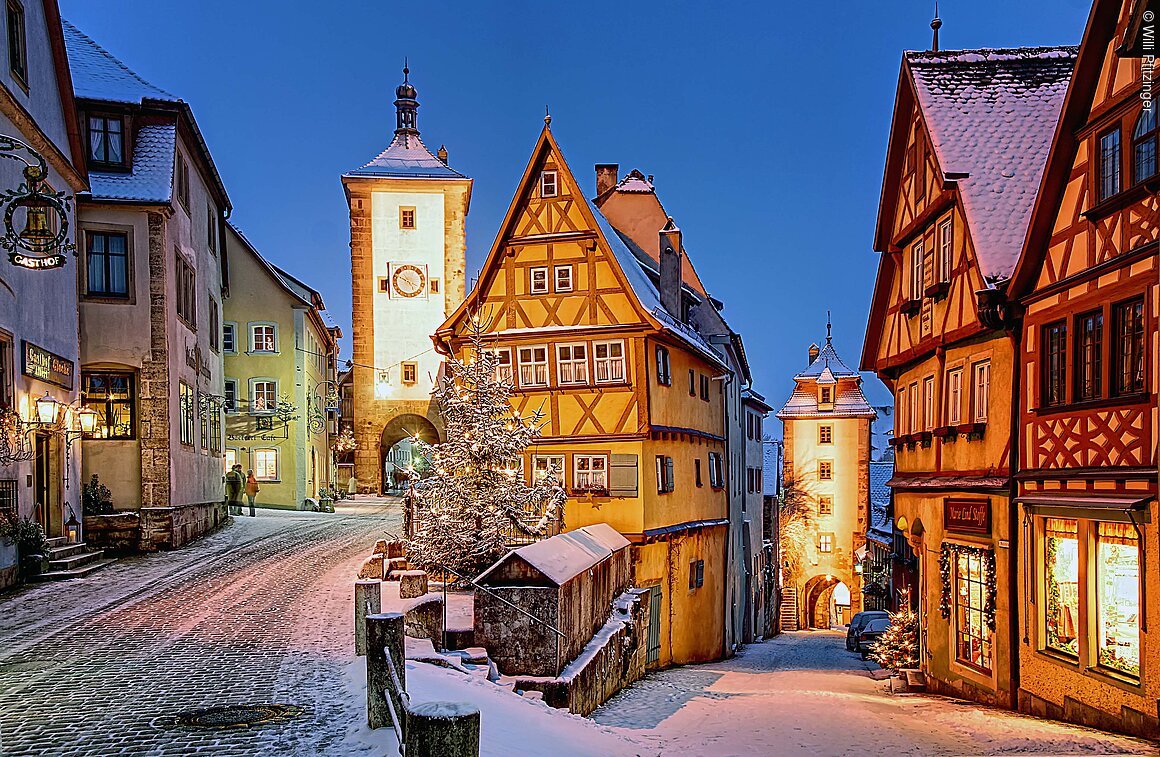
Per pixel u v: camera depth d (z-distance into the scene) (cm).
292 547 2117
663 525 2212
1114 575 1110
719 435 2852
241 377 3638
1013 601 1303
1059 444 1202
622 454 2105
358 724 757
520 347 2205
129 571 1719
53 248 1045
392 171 4100
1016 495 1304
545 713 991
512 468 1706
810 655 2703
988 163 1473
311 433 3897
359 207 4062
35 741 725
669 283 2475
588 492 2103
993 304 1308
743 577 3250
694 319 2828
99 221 1995
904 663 1720
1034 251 1277
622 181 3027
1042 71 1603
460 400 1709
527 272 2216
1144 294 1044
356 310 4066
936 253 1590
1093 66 1169
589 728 1004
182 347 2205
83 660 1007
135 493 2017
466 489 1653
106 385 2019
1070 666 1167
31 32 1653
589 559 1512
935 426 1602
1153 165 1041
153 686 893
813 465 4641
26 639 1119
